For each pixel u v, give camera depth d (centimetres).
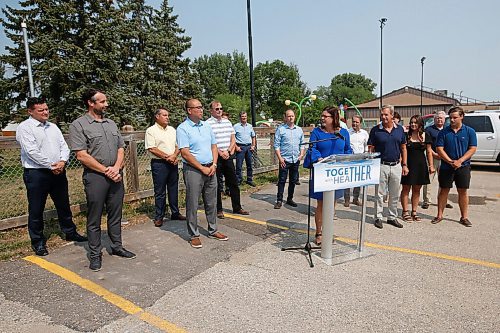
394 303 314
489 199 721
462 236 490
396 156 521
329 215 400
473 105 4300
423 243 463
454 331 274
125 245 457
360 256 418
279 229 525
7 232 484
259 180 909
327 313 300
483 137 1113
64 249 444
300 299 322
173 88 2616
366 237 488
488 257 416
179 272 379
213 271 380
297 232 511
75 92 1841
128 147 628
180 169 732
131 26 2491
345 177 395
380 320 289
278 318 293
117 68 2055
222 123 573
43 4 1922
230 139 579
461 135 521
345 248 445
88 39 1914
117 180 392
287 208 651
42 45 1838
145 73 2508
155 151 520
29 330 280
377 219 534
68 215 466
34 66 1900
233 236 492
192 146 441
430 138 615
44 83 1866
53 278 367
